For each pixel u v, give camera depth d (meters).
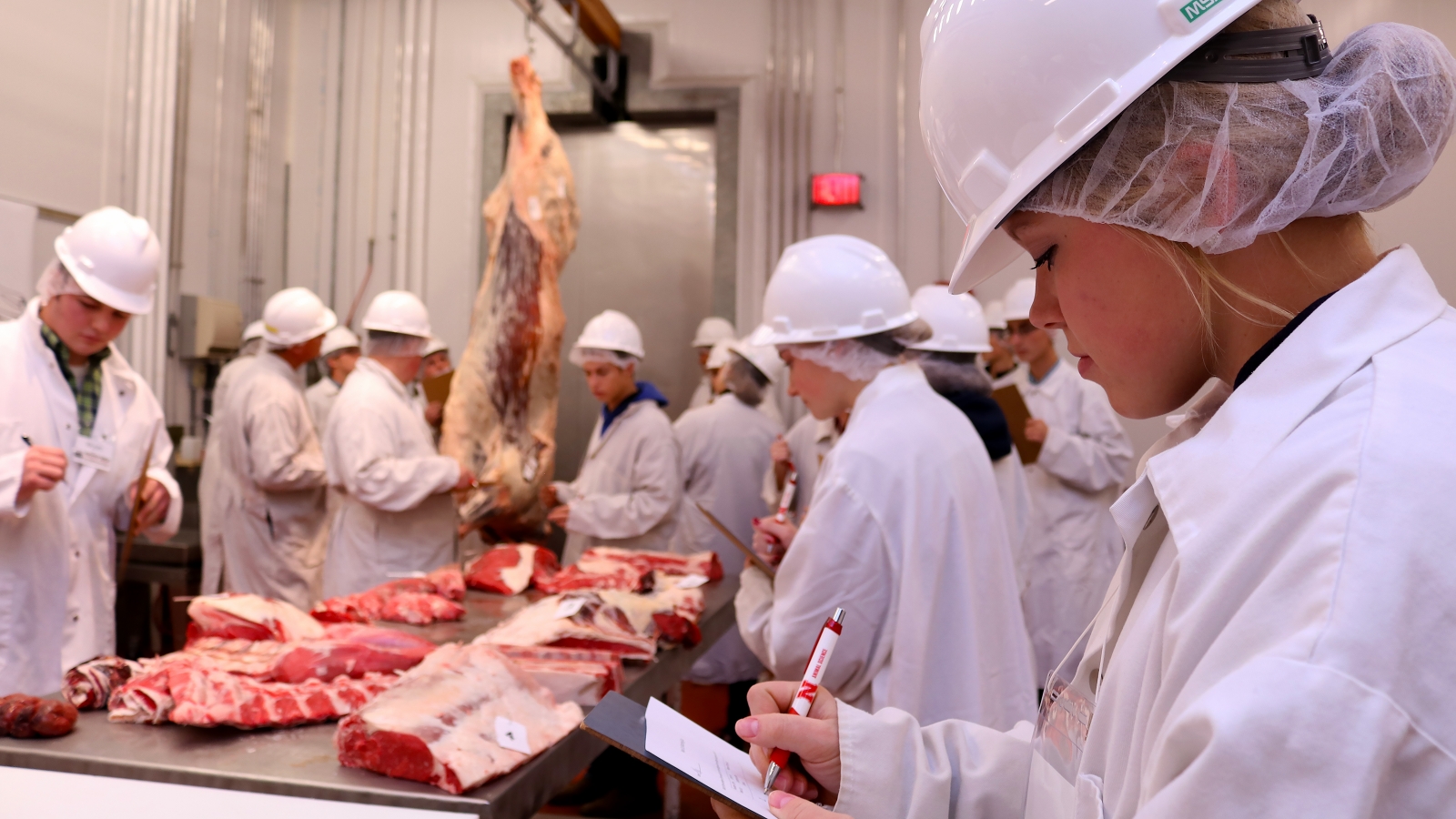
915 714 1.81
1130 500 0.77
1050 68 0.72
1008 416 3.94
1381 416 0.55
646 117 6.40
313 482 4.42
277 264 6.51
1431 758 0.48
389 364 3.78
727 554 4.45
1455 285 5.21
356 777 1.43
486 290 4.03
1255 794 0.48
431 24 6.43
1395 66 0.65
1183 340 0.72
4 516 2.46
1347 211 0.67
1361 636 0.49
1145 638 0.70
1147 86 0.67
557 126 6.54
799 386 2.20
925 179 6.05
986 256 0.92
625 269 6.46
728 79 6.20
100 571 2.86
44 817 1.29
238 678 1.78
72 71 4.70
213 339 5.47
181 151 5.55
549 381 4.05
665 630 2.35
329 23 6.54
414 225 6.43
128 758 1.48
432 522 3.69
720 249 6.18
